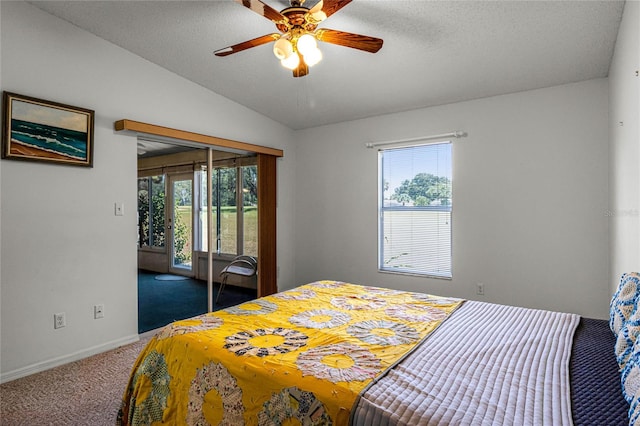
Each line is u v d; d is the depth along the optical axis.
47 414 2.11
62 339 2.81
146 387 1.75
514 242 3.55
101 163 3.05
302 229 5.12
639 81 1.84
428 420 1.05
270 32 2.91
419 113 4.10
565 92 3.29
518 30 2.60
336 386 1.25
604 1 2.24
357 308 2.24
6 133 2.50
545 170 3.39
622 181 2.46
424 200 4.11
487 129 3.68
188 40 3.05
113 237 3.14
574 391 1.22
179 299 3.77
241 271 4.44
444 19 2.56
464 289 3.83
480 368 1.38
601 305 3.16
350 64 3.30
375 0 2.41
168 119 3.54
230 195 4.34
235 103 4.23
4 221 2.53
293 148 5.14
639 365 1.10
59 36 2.79
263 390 1.38
